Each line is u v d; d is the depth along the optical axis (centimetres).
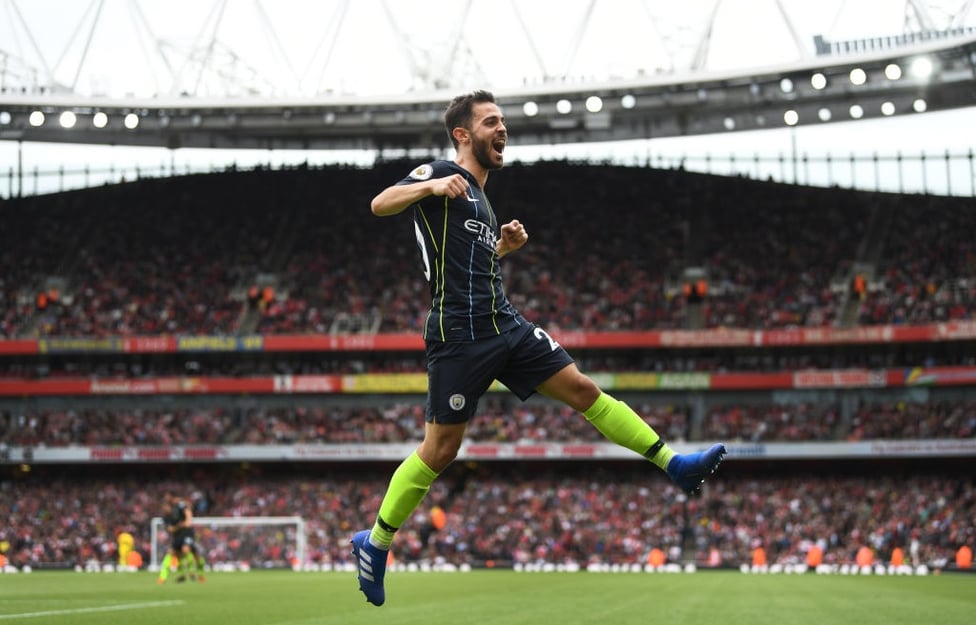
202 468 11106
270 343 10762
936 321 10119
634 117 10231
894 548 8894
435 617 2906
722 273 11431
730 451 10038
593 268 11638
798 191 12556
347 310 11312
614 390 10931
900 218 11875
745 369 10706
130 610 3244
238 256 12144
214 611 3198
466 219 1137
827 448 9869
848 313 10762
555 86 9600
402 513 1192
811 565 8506
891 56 8706
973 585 5603
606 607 3481
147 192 13225
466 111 1192
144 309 11481
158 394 10975
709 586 5391
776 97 9594
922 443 9656
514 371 1168
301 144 11462
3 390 10912
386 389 10594
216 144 11294
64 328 11262
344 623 2639
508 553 9462
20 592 4744
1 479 11200
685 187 12756
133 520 10238
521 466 10956
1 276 12081
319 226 12462
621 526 9656
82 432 10781
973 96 9688
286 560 9550
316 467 11088
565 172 13138
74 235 12606
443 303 1141
